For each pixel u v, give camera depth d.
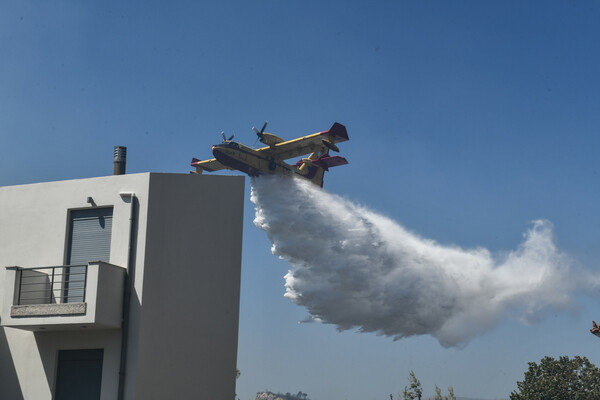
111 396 14.55
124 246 15.40
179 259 15.66
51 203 16.38
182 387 15.12
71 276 15.70
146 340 14.77
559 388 47.81
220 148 51.53
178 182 16.05
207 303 15.88
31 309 14.48
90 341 15.10
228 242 16.45
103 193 15.97
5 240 16.47
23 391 15.31
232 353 16.02
